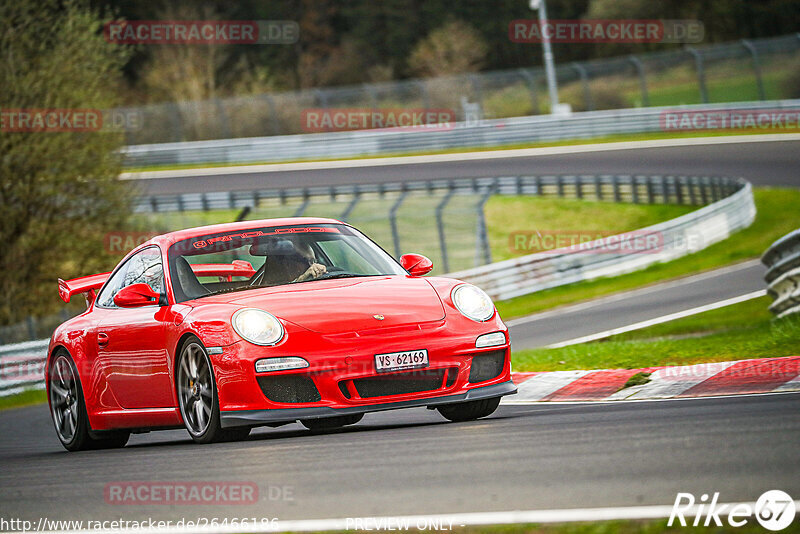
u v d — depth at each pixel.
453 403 20.83
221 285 22.02
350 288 20.72
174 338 20.56
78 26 75.00
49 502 14.45
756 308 52.75
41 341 59.00
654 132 129.50
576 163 118.06
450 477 13.41
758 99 136.38
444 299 20.44
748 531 9.70
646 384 23.62
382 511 11.72
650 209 101.38
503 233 98.88
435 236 98.56
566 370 27.55
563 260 75.94
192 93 187.62
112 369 22.56
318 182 118.19
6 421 41.28
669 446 14.27
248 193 106.94
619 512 10.74
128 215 76.56
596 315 58.81
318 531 11.04
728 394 21.27
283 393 18.91
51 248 74.75
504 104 141.38
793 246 37.78
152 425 21.92
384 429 20.05
